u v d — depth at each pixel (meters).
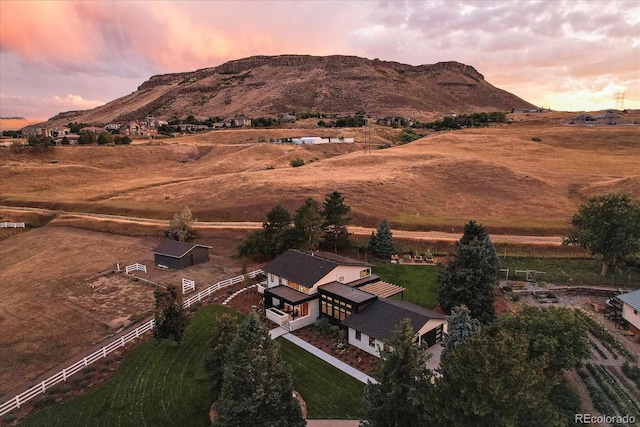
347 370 32.94
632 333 38.34
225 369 24.17
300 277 42.50
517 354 19.83
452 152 115.00
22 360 35.09
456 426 19.00
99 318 42.25
